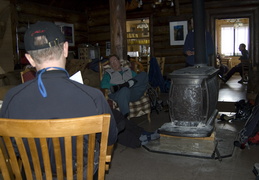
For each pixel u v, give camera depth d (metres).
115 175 2.58
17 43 7.09
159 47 8.71
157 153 3.09
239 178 2.44
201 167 2.69
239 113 4.30
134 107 4.15
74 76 1.45
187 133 2.88
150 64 6.61
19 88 1.12
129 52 10.07
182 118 3.03
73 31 9.04
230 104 5.41
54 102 1.11
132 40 10.26
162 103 5.41
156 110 5.00
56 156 1.10
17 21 7.11
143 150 3.21
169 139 3.09
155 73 6.56
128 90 3.95
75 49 9.16
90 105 1.15
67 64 5.91
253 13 7.59
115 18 5.01
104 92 4.21
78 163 1.14
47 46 1.13
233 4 7.73
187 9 8.20
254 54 7.70
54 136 1.04
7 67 6.94
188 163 2.80
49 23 1.17
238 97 6.23
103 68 4.45
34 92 1.11
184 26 8.23
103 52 9.48
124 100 3.89
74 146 1.18
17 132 1.04
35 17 7.70
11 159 1.13
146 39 10.07
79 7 9.32
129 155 3.07
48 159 1.10
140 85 4.10
